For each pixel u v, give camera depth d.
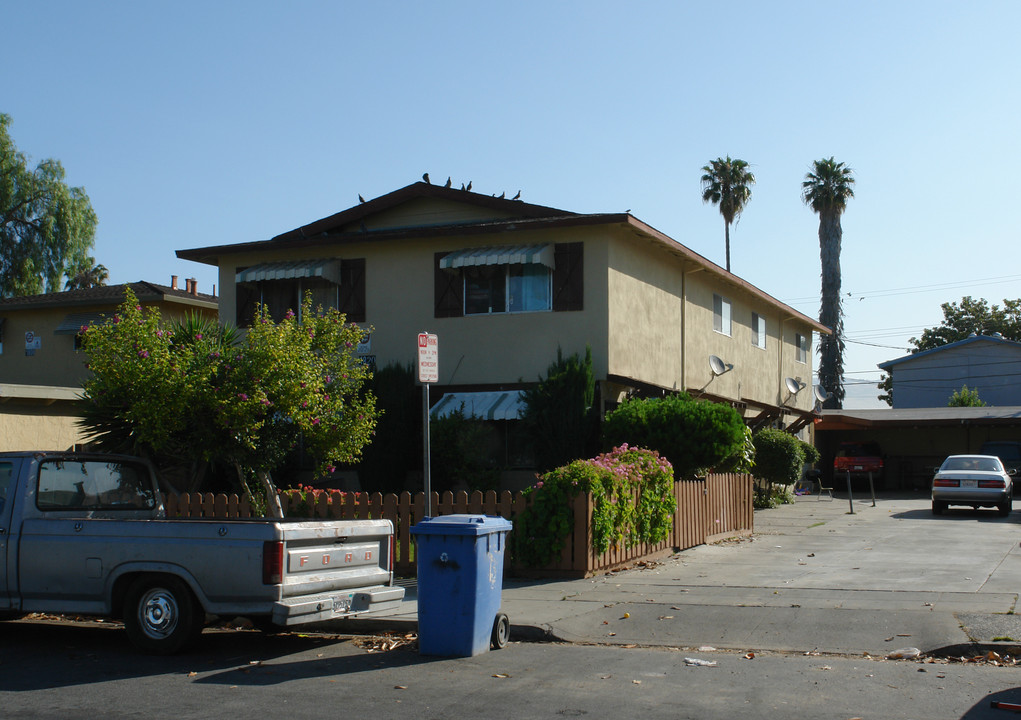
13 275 39.72
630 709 6.45
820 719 6.17
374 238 20.41
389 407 19.05
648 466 13.70
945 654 8.12
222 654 8.58
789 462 25.12
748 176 49.66
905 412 37.94
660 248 21.48
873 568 12.78
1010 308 62.47
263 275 21.02
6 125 40.59
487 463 18.97
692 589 11.15
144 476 10.33
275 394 12.61
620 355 19.33
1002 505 22.30
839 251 48.50
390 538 9.52
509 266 19.73
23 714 6.48
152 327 12.66
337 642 9.09
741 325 28.00
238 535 8.24
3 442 17.36
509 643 8.88
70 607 8.74
